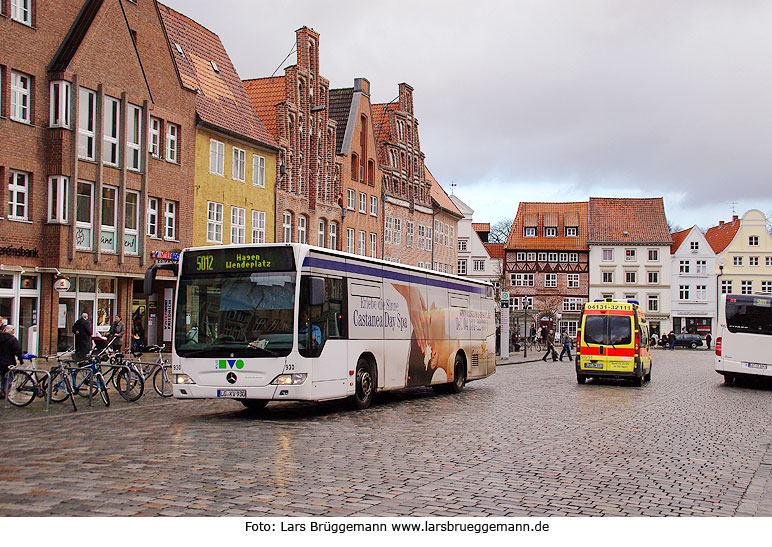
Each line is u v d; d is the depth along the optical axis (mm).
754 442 14016
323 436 13266
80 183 30984
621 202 101062
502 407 19172
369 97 59062
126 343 33656
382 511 7785
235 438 12844
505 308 48406
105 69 31906
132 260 33688
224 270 16125
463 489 8977
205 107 39906
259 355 15609
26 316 29359
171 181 36375
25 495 8180
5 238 28250
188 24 43625
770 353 29312
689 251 96688
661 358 58938
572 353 62438
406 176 65562
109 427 14148
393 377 19688
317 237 50438
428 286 22172
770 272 95562
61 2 30547
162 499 8055
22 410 16875
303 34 48625
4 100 28328
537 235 100062
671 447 12961
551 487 9250
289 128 47250
